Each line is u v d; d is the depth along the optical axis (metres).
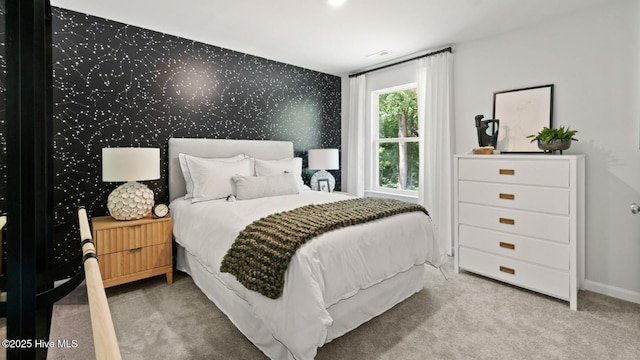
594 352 1.79
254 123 3.89
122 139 2.94
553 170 2.42
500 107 3.12
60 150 2.63
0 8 0.70
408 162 4.22
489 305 2.36
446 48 3.49
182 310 2.27
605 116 2.53
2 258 0.81
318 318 1.52
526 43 2.96
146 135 3.08
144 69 3.04
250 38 3.27
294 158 3.95
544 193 2.47
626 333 1.99
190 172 3.08
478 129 3.07
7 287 0.69
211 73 3.50
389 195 4.32
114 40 2.87
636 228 2.43
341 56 3.87
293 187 3.33
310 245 1.71
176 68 3.24
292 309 1.55
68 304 2.36
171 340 1.91
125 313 2.22
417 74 3.85
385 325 2.08
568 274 2.36
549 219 2.45
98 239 2.40
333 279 1.75
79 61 2.70
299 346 1.50
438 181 3.60
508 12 2.66
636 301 2.42
